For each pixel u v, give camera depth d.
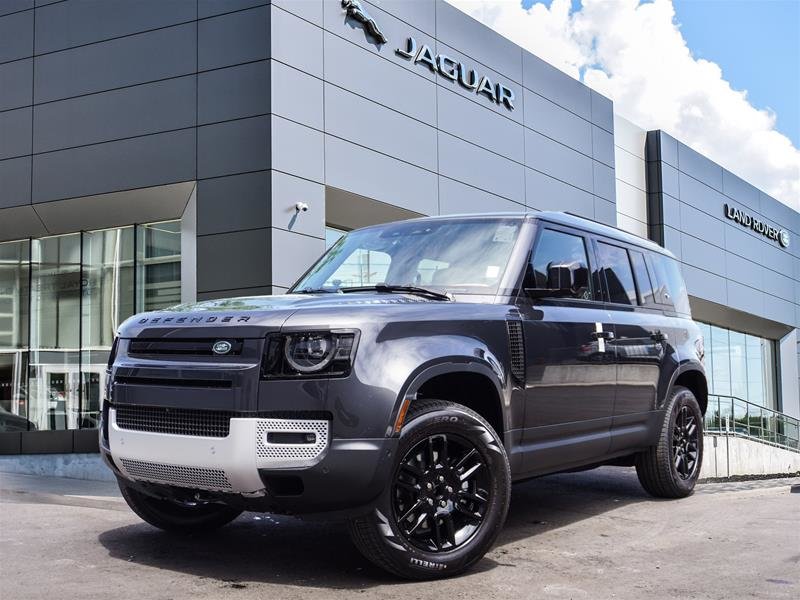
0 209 16.42
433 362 4.03
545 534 5.17
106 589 3.80
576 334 5.20
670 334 6.46
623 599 3.65
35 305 17.06
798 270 39.09
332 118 15.44
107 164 15.46
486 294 4.74
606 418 5.52
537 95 21.86
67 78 15.91
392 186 16.75
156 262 15.83
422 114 17.70
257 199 14.19
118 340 4.48
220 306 4.34
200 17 14.91
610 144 25.22
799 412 38.50
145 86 15.24
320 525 5.43
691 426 6.84
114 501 7.41
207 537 5.04
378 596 3.70
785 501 6.49
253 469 3.76
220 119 14.62
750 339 36.03
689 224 29.92
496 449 4.24
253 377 3.80
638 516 5.80
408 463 3.96
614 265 6.02
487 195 19.58
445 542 4.11
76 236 16.70
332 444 3.72
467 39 19.31
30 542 4.87
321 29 15.34
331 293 4.90
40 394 16.89
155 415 4.10
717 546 4.75
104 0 15.68
